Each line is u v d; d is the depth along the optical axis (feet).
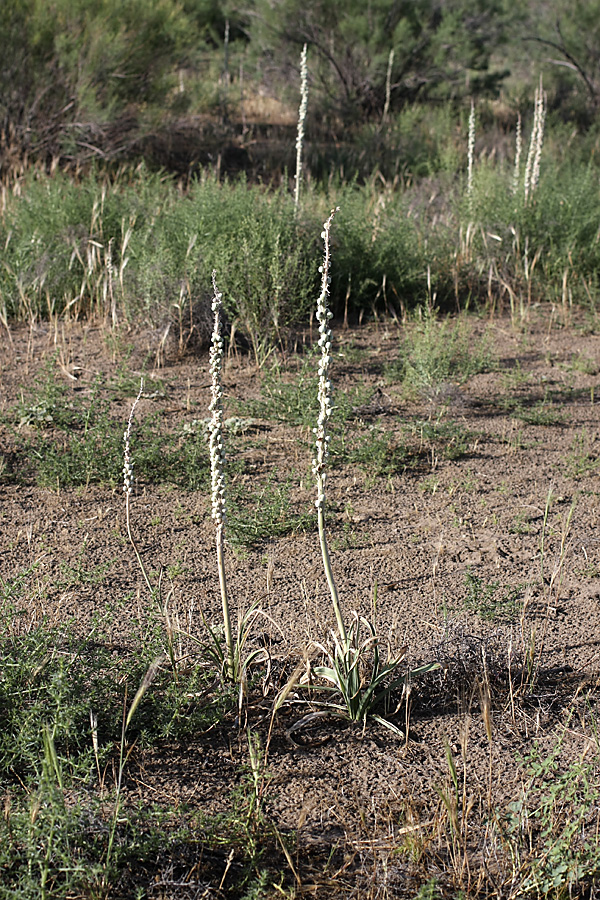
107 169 40.83
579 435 19.02
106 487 16.70
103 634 11.31
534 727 10.64
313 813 9.38
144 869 8.70
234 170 44.50
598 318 26.68
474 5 58.95
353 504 16.12
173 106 44.93
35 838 8.20
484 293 29.45
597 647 12.01
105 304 25.35
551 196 30.81
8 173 37.63
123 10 42.91
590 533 15.07
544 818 8.73
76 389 21.04
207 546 14.58
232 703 10.74
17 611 12.11
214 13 62.64
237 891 8.54
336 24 54.19
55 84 40.98
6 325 24.16
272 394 19.88
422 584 13.52
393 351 24.32
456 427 18.99
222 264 23.98
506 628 12.34
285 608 12.80
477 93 59.11
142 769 9.86
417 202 35.14
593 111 59.57
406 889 8.52
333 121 54.03
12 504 15.88
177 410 20.06
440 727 10.66
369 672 11.18
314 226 27.73
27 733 9.36
